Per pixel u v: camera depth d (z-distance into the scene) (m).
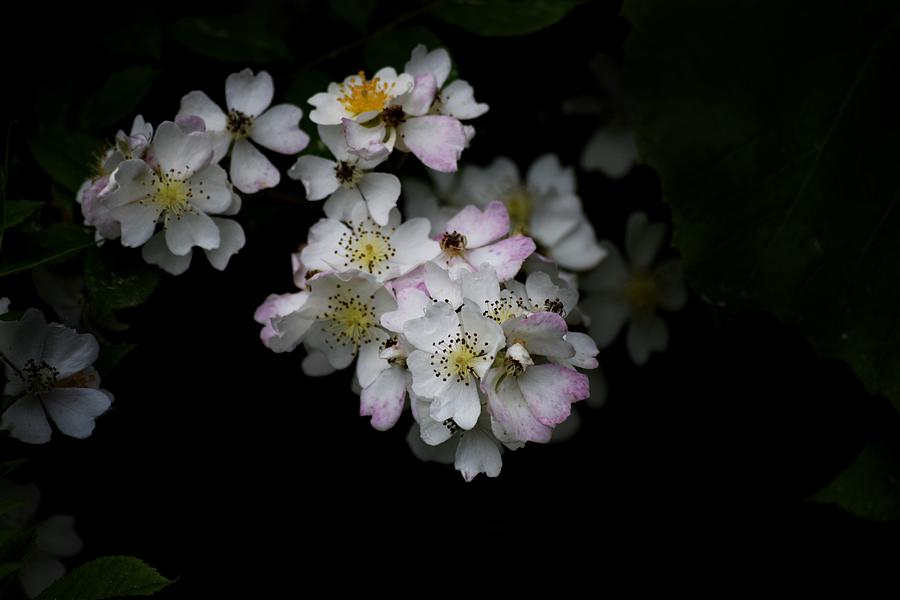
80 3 0.49
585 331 0.53
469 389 0.44
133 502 0.51
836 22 0.49
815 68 0.49
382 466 0.53
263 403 0.52
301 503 0.53
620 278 0.53
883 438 0.49
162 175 0.45
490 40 0.52
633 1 0.50
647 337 0.54
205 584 0.52
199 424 0.51
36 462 0.48
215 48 0.49
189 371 0.51
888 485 0.48
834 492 0.48
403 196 0.50
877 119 0.49
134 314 0.49
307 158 0.46
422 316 0.44
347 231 0.46
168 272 0.46
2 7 0.49
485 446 0.44
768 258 0.50
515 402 0.44
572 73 0.53
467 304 0.43
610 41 0.52
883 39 0.49
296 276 0.46
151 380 0.50
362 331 0.46
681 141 0.50
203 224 0.46
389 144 0.46
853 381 0.54
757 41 0.49
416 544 0.54
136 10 0.49
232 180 0.47
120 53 0.49
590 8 0.51
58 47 0.50
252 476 0.52
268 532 0.53
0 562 0.43
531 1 0.49
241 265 0.50
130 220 0.45
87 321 0.47
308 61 0.52
